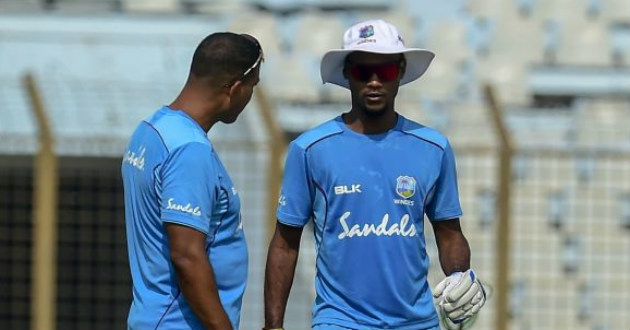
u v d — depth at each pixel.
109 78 37.50
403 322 17.42
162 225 16.31
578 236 35.62
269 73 39.72
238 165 34.19
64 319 38.12
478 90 40.22
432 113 37.44
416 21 42.38
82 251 37.69
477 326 35.16
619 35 42.25
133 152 16.61
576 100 40.34
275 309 17.98
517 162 35.66
